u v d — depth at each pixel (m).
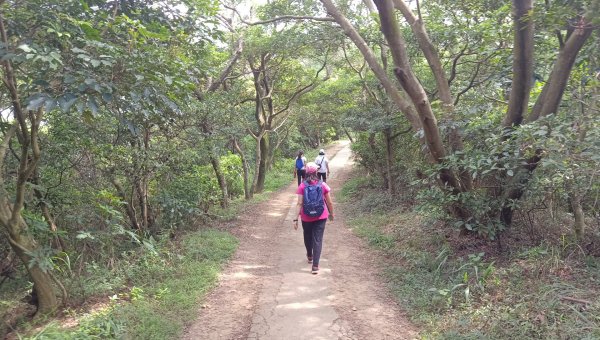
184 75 5.30
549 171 5.52
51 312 5.26
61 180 7.04
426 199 6.87
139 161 8.04
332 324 4.72
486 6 8.00
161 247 7.75
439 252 6.70
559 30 5.41
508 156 5.26
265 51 13.34
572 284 4.74
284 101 19.30
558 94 5.87
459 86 10.15
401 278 6.10
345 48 13.45
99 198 6.97
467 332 4.16
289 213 12.52
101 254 6.87
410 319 4.80
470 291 5.11
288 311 5.09
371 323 4.74
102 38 4.73
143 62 4.46
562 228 6.27
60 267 6.35
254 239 9.23
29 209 6.65
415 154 11.69
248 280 6.38
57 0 4.84
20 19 4.84
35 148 4.99
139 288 5.55
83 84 3.77
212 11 7.82
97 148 7.28
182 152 9.01
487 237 6.59
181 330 4.63
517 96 6.18
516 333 3.94
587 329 3.71
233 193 16.70
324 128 32.47
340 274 6.52
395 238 8.12
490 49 8.13
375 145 13.62
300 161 16.09
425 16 9.59
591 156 4.48
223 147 11.76
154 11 6.38
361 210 11.91
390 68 12.20
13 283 6.84
